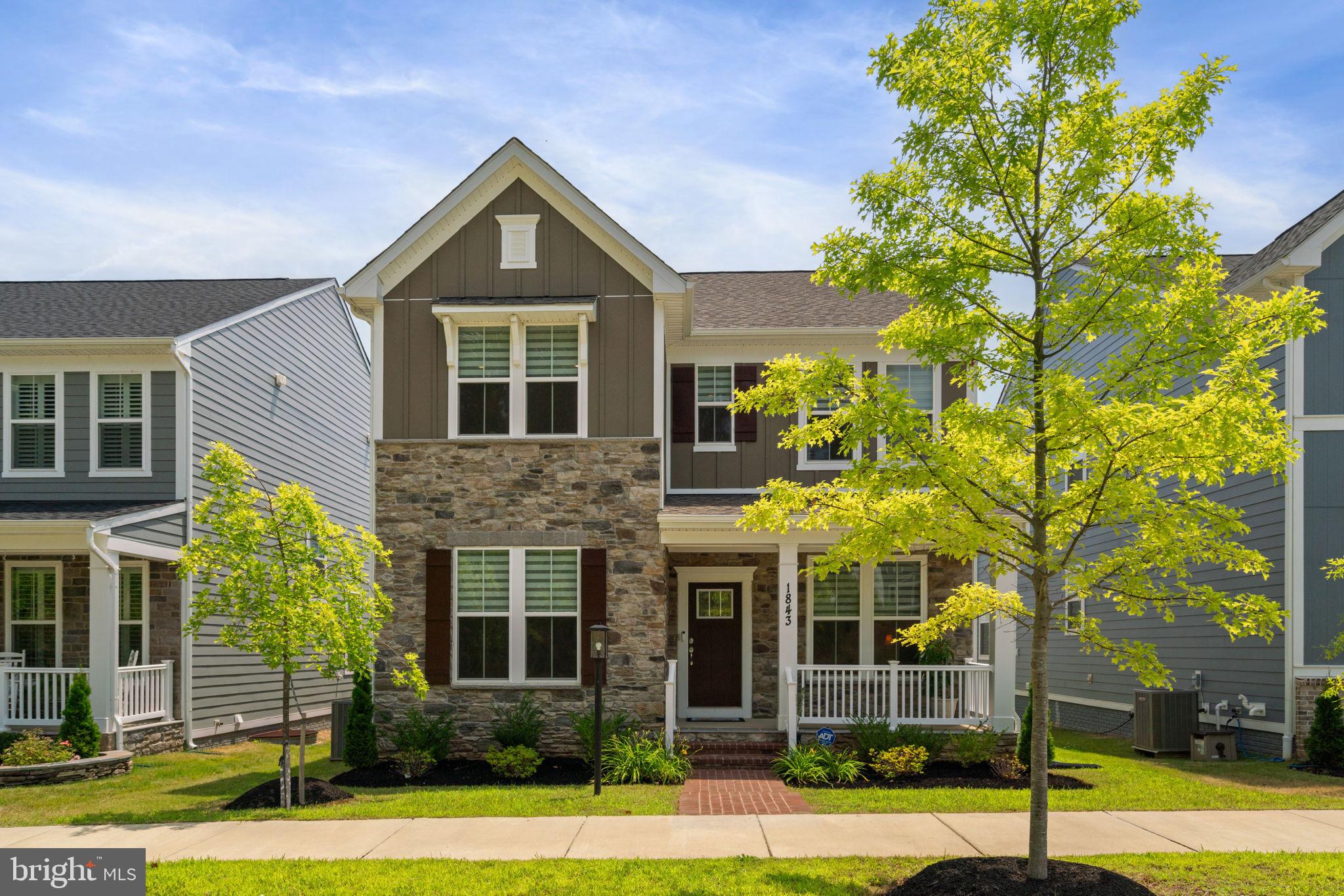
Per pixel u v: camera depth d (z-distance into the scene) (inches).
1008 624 587.2
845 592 676.7
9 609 693.9
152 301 809.5
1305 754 579.8
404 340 626.5
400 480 617.0
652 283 620.4
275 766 605.6
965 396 658.8
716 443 680.4
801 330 665.6
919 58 340.8
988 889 303.3
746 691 674.8
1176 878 327.0
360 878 334.0
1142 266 327.9
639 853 366.9
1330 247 600.4
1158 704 629.9
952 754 572.4
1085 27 321.7
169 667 681.0
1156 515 317.4
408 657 496.4
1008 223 344.8
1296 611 585.0
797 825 410.6
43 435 696.4
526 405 621.6
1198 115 323.0
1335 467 589.6
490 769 560.1
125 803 484.7
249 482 776.9
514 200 632.4
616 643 599.8
